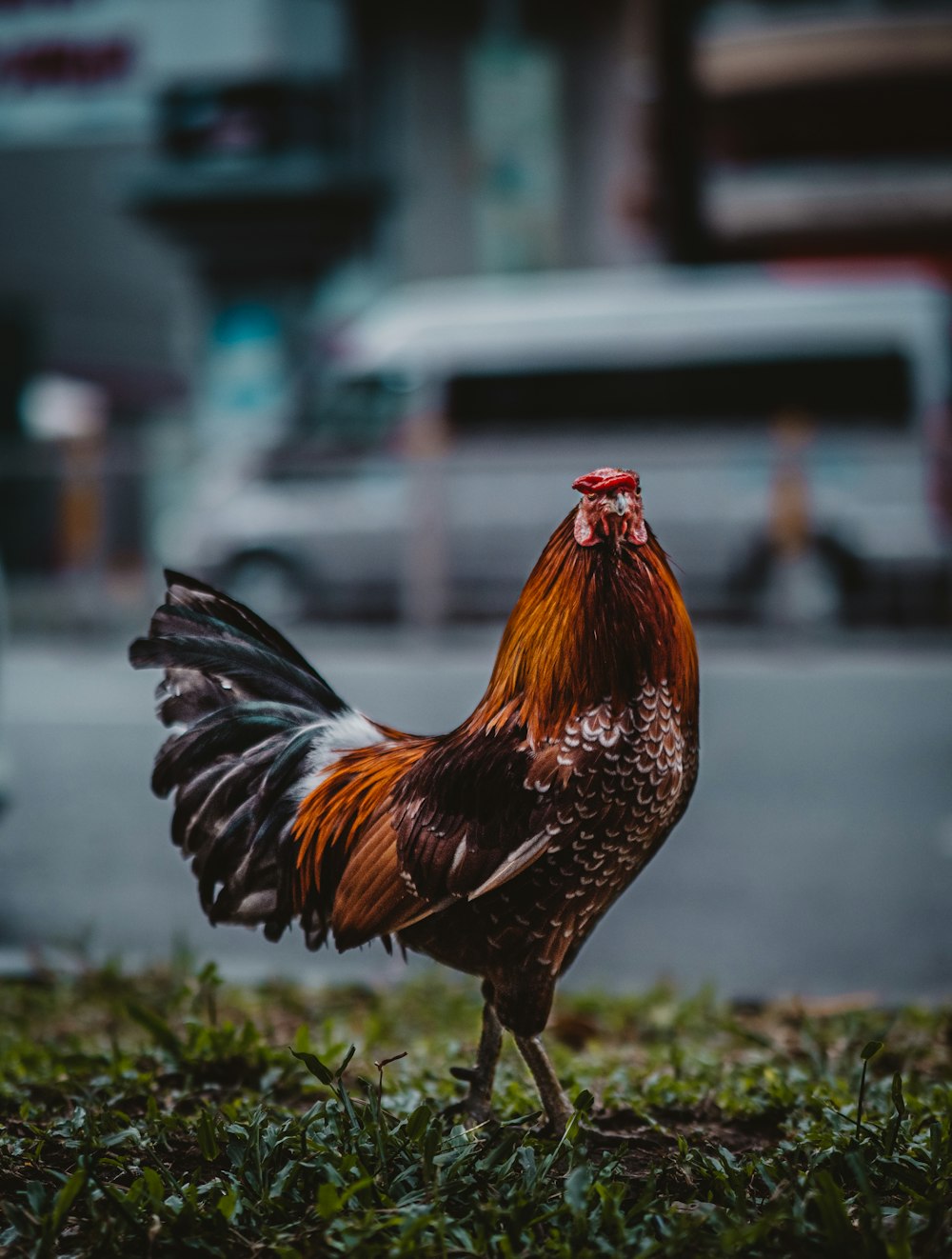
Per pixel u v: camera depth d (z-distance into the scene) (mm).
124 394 34469
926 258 25562
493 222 27359
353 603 18812
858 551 17766
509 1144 3971
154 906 8555
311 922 4453
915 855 9227
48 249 33625
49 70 25453
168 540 20766
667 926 8117
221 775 4520
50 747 12258
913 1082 5094
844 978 7309
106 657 17609
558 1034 6281
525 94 27422
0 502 21328
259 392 26031
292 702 4621
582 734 3826
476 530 18594
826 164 25453
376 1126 4047
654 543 4039
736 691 14102
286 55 25062
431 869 3891
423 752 4340
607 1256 3441
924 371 18266
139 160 32750
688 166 23172
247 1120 4348
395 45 26750
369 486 18797
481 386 19297
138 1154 4180
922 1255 3488
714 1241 3535
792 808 10219
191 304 27172
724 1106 4770
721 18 25297
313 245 25750
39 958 7172
